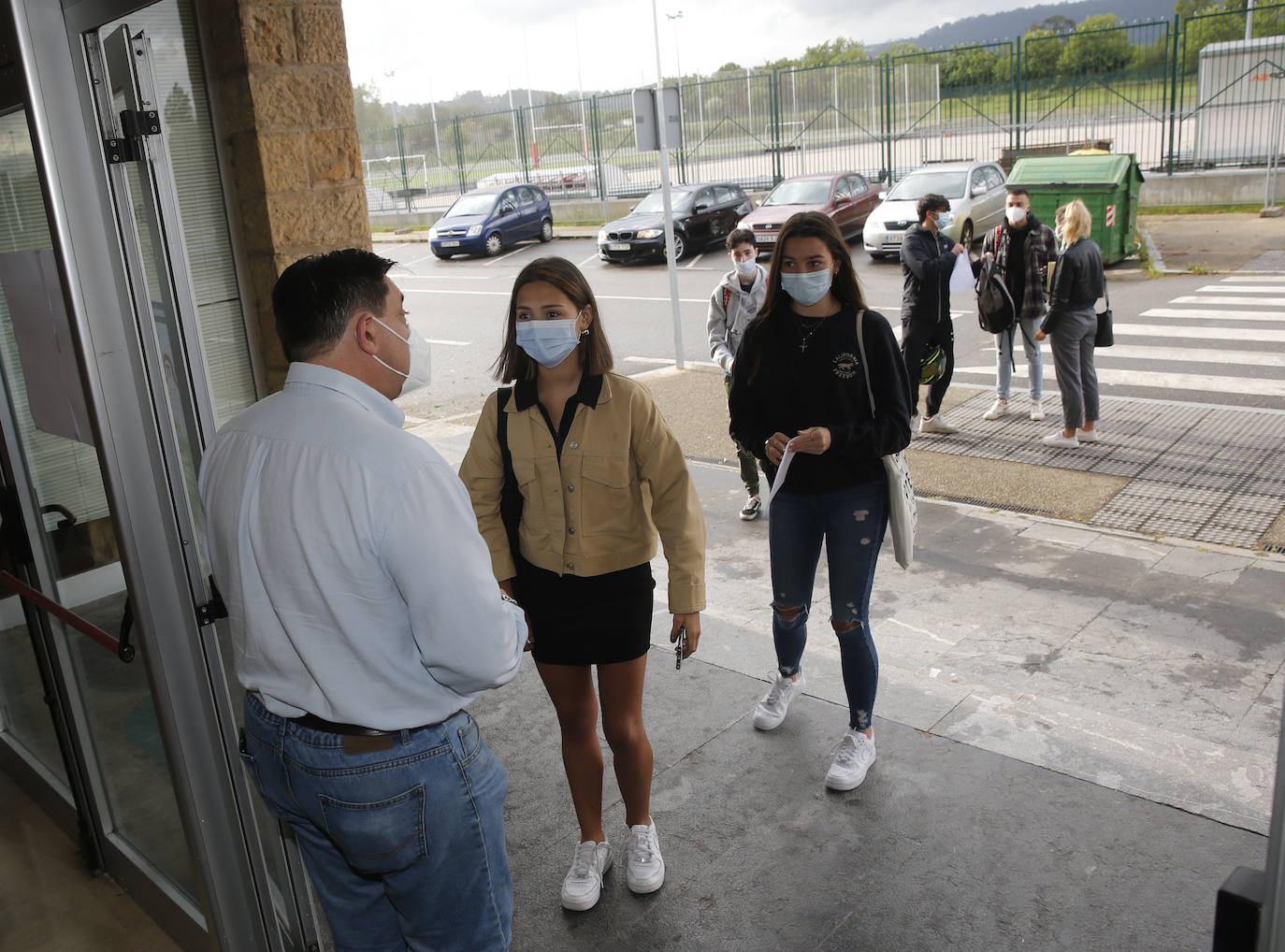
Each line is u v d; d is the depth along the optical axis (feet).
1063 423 23.49
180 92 8.47
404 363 5.90
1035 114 69.92
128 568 6.52
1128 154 44.01
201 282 8.89
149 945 9.19
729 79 79.61
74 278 6.03
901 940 8.27
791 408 9.82
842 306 9.71
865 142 76.38
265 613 5.55
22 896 9.96
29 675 10.83
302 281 5.52
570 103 86.43
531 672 13.48
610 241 60.23
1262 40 58.34
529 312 7.63
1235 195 58.44
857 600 9.99
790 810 10.07
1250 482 19.54
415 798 5.64
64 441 8.06
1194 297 37.81
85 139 6.01
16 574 9.52
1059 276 21.20
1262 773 10.20
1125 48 65.41
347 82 8.93
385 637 5.44
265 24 8.33
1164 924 8.23
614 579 8.19
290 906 7.98
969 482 20.61
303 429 5.38
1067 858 9.07
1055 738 11.00
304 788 5.69
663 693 12.58
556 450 8.00
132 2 5.30
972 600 15.19
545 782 10.94
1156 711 11.71
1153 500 18.92
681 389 30.50
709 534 18.79
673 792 10.51
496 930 6.24
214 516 5.64
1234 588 14.99
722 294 17.81
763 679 12.80
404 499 5.20
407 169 101.09
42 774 11.16
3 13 5.85
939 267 21.54
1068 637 13.80
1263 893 3.51
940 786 10.28
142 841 9.50
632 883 8.99
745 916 8.67
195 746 6.97
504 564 8.22
